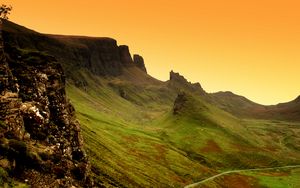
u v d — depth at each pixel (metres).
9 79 40.31
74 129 48.69
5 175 30.45
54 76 49.75
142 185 107.75
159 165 168.50
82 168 45.12
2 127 34.59
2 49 40.94
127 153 161.12
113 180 92.88
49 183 35.47
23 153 34.50
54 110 46.94
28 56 48.38
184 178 162.50
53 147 40.81
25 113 39.66
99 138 150.00
